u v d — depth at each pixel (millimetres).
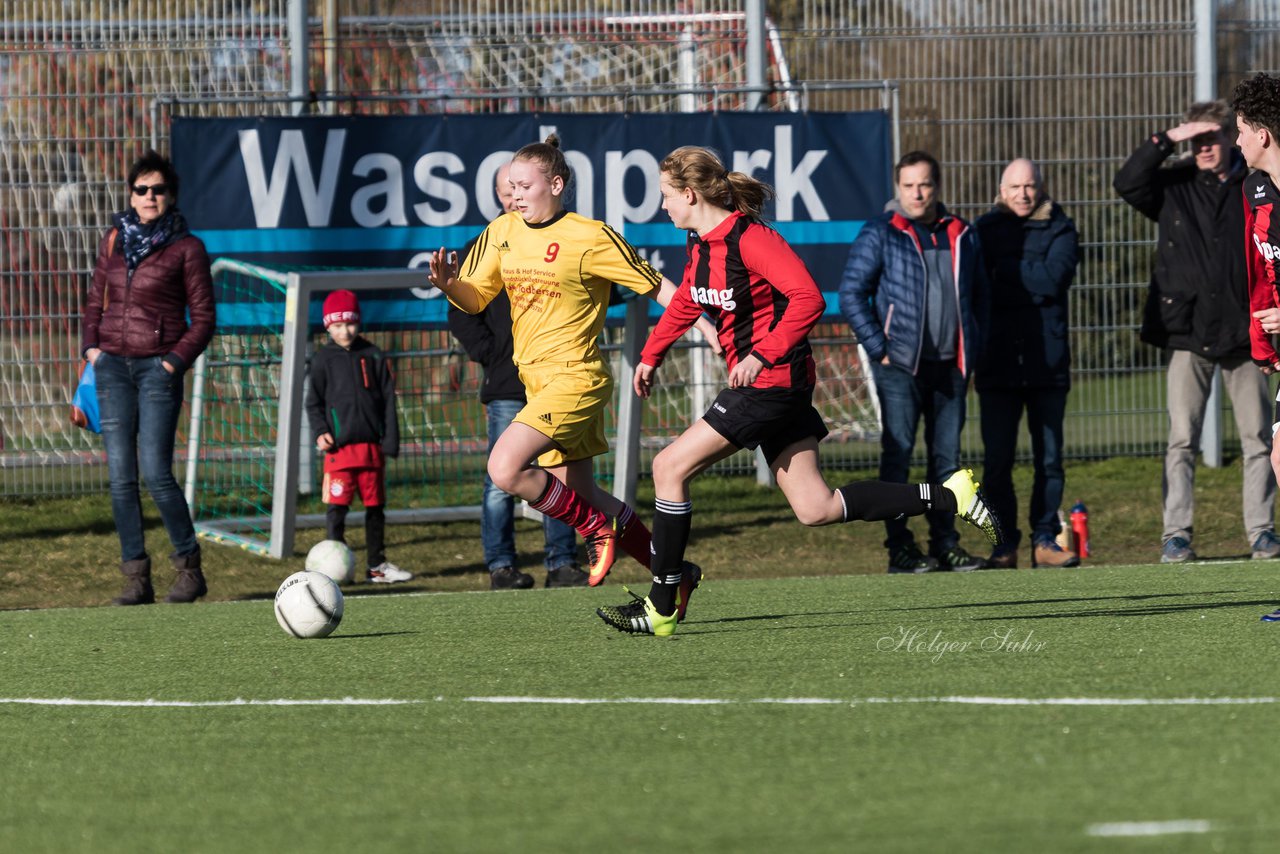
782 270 21188
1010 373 35094
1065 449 47969
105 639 25656
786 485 22500
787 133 45031
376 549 37000
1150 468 47281
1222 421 47250
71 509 43719
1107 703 16719
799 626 24359
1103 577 30734
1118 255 47312
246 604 30844
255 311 43781
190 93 44969
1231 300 34000
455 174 44656
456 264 35906
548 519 34219
